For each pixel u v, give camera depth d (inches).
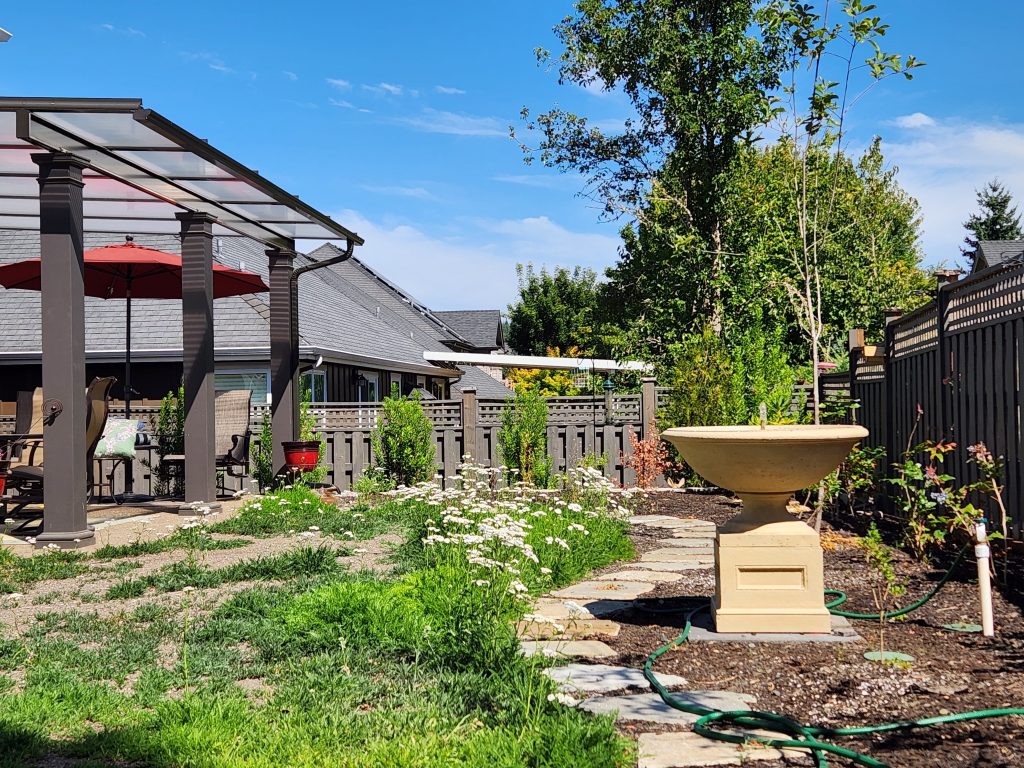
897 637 181.3
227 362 676.7
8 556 261.0
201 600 209.8
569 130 850.8
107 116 272.2
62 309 283.9
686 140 722.2
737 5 681.0
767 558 183.6
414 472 508.4
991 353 255.4
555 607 209.6
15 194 385.7
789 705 142.5
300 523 325.7
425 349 1173.1
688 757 121.0
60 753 118.3
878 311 887.7
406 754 114.3
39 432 367.6
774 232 667.4
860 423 406.6
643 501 420.8
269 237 445.7
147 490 492.1
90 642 175.5
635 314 915.4
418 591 198.7
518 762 113.7
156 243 778.8
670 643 177.3
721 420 466.9
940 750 123.1
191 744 118.6
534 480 488.7
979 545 181.8
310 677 147.9
